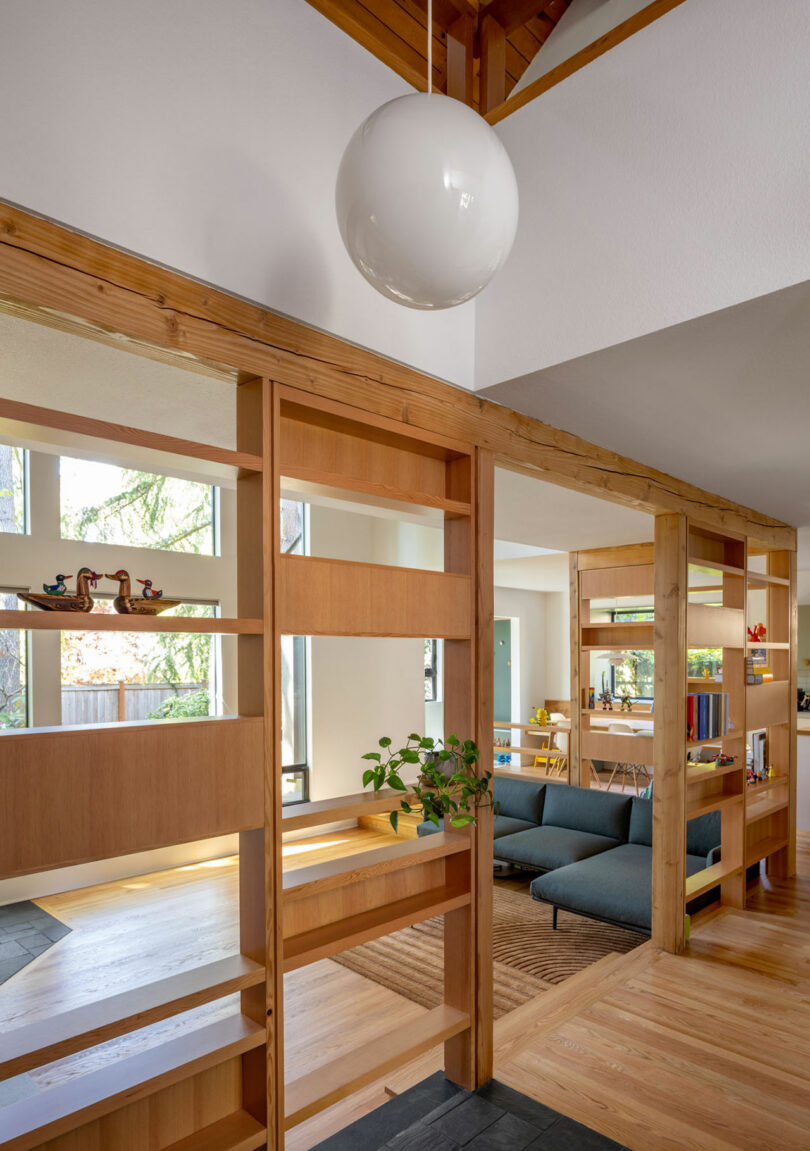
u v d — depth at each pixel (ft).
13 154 4.78
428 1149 7.14
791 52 5.94
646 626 20.30
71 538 19.16
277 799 6.16
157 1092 5.77
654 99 6.77
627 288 6.95
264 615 6.15
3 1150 4.56
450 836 8.26
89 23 5.23
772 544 16.63
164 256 5.57
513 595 37.40
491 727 8.39
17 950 14.57
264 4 6.40
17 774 4.72
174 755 5.50
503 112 7.98
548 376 7.86
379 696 25.12
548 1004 10.43
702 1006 10.36
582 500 14.05
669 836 12.44
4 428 4.97
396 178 3.87
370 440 7.80
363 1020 11.60
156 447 5.49
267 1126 5.98
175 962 14.03
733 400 8.61
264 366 6.30
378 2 7.80
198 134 5.85
